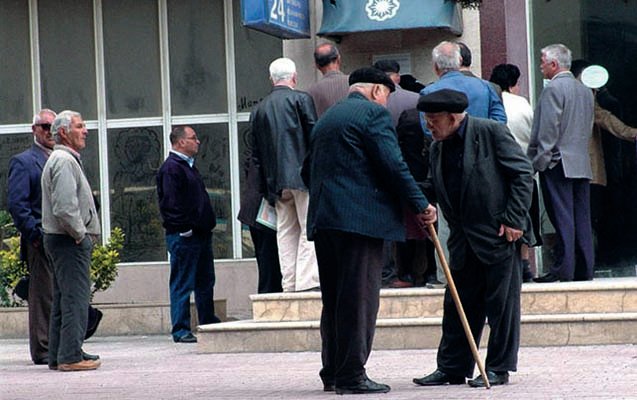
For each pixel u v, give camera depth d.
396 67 18.78
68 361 16.48
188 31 23.98
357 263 12.97
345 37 21.31
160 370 16.20
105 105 24.19
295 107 18.66
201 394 13.55
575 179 18.45
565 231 18.36
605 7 21.08
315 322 17.72
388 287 18.72
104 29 24.23
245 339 17.94
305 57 21.66
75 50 24.30
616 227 21.05
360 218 12.91
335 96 18.72
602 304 17.23
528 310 17.41
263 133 18.81
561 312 17.31
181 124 23.98
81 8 24.30
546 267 20.75
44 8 24.34
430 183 13.76
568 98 18.36
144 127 24.09
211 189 23.83
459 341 13.41
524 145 18.88
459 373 13.42
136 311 22.03
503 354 13.22
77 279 16.45
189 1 23.97
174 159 20.58
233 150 23.78
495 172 13.09
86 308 16.59
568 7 21.14
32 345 17.70
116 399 13.49
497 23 20.94
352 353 12.94
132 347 19.80
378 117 13.05
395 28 20.08
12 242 22.45
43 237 16.62
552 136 18.28
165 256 23.89
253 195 19.48
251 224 19.48
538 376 13.78
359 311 12.96
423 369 15.07
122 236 22.23
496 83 19.22
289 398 12.93
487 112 17.53
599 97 21.03
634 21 20.98
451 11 20.17
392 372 14.85
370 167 13.07
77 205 16.22
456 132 13.17
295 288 18.83
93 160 24.23
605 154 21.05
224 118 23.83
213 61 23.89
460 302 13.25
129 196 24.09
